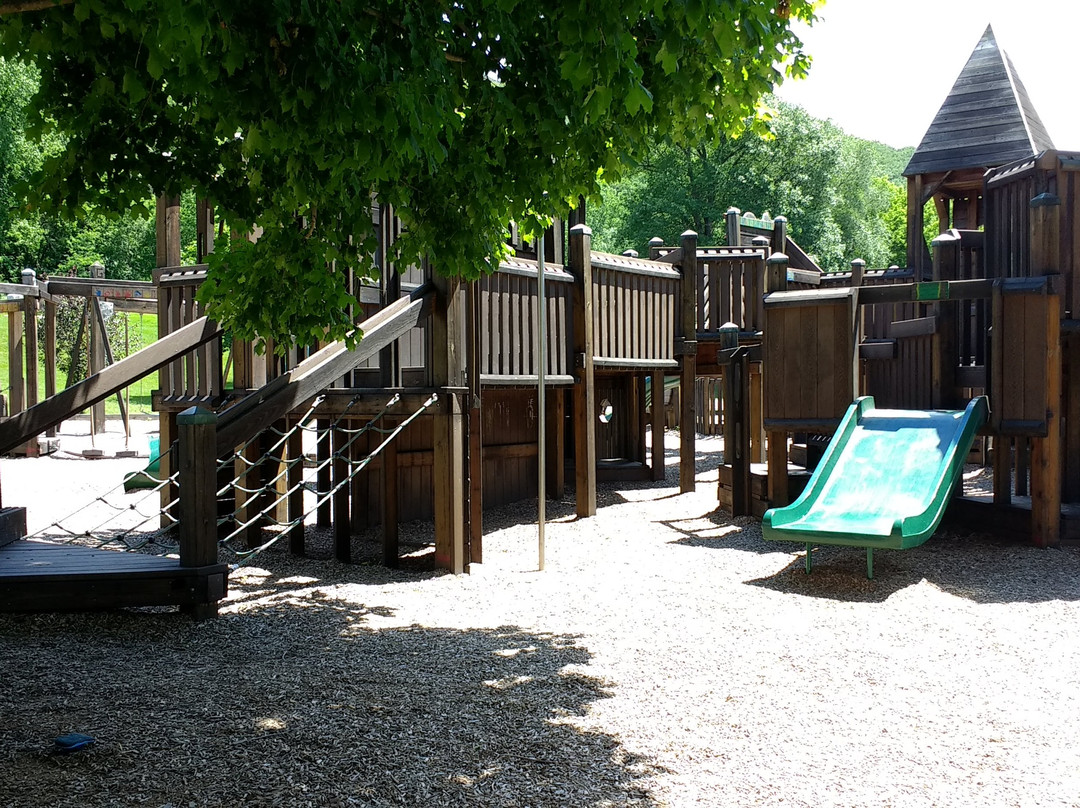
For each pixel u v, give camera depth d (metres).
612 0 3.20
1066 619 6.22
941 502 7.59
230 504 9.05
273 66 3.44
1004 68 15.36
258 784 3.43
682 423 12.79
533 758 3.75
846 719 4.30
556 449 12.67
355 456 9.91
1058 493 8.51
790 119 44.25
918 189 15.54
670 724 4.19
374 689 4.57
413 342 10.66
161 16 2.72
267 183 4.69
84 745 3.74
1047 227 8.53
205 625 5.87
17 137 44.41
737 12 3.47
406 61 3.56
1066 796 3.48
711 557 8.45
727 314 13.87
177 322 9.52
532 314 10.13
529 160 4.58
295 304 5.25
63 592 5.71
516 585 7.32
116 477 14.84
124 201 4.36
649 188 44.91
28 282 18.41
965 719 4.32
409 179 4.68
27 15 3.68
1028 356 8.48
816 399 9.29
